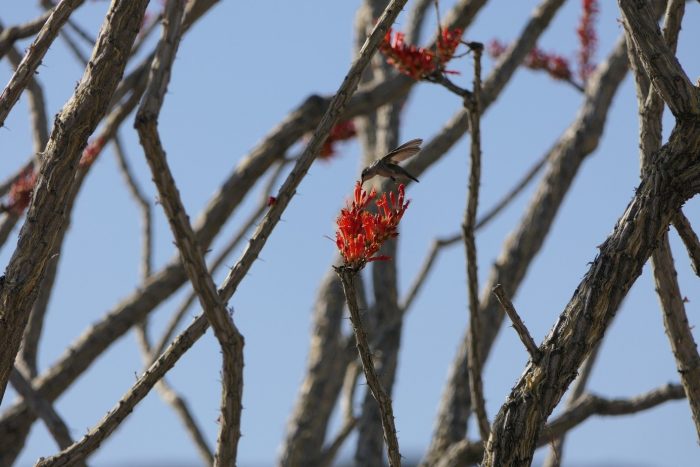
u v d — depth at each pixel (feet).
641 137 27.30
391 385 49.44
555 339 22.04
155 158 18.90
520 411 21.67
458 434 44.62
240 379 21.61
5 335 23.08
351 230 21.02
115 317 42.39
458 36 29.22
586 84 48.03
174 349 23.21
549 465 35.68
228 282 22.85
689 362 27.73
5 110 24.68
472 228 30.78
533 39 44.75
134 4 23.95
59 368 41.70
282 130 44.32
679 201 22.68
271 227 23.16
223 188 44.24
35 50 24.86
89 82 23.56
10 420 41.09
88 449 23.16
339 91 23.85
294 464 52.80
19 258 23.21
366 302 51.80
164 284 43.16
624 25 24.95
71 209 40.52
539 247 47.50
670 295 27.58
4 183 38.91
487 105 43.83
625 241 22.35
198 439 49.26
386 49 29.19
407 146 22.18
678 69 22.93
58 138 23.41
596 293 22.08
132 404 23.18
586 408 34.78
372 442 48.24
